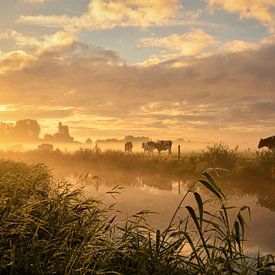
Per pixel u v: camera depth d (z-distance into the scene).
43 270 4.73
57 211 6.14
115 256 5.26
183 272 4.95
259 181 22.28
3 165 14.69
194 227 10.27
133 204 13.81
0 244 5.03
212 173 24.61
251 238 9.76
